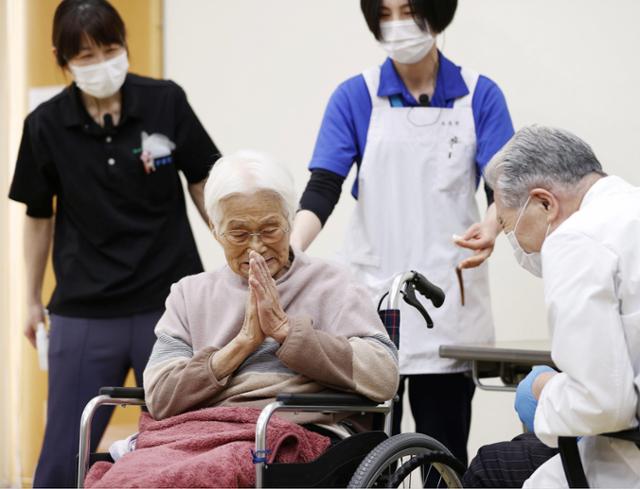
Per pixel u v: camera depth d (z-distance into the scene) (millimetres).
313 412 4074
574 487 3455
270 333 3959
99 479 3875
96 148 5875
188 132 6098
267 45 8312
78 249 5887
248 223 4102
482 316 5715
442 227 5637
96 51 5684
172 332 4297
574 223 3422
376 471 3672
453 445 5641
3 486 8312
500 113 5668
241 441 3748
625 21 7273
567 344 3279
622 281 3305
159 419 4094
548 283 3385
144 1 8469
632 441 3354
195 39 8484
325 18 8141
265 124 8336
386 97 5703
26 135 5953
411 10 5336
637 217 3375
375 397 3961
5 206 8367
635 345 3311
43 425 8367
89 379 5855
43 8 8383
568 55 7426
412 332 5586
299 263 4309
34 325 6387
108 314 5855
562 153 3615
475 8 7672
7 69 8375
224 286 4312
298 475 3598
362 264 5703
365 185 5684
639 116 7238
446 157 5633
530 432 4504
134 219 5906
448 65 5715
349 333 4145
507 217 3742
